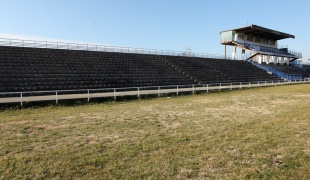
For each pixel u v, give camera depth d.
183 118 12.62
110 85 26.44
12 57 27.09
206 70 42.59
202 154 7.02
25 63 26.45
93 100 20.30
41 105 17.56
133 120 12.19
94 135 9.27
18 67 25.03
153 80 31.02
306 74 62.69
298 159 6.55
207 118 12.55
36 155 6.99
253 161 6.48
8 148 7.66
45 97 18.27
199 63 46.06
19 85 21.62
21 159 6.64
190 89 27.41
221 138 8.59
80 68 29.23
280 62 65.88
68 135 9.28
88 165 6.26
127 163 6.39
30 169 6.02
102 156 6.90
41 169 6.00
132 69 33.69
